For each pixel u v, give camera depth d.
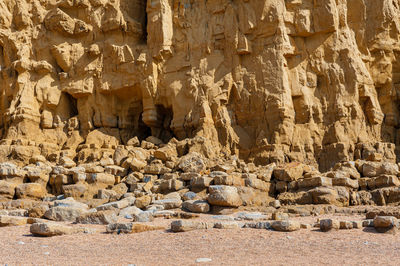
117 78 22.03
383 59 20.27
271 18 19.75
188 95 20.44
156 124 21.61
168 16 21.44
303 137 18.92
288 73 19.77
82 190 16.66
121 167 18.20
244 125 19.92
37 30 23.09
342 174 14.94
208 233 9.97
